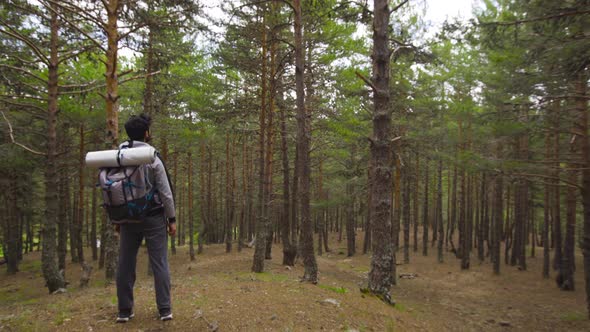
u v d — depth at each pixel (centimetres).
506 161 1094
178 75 1316
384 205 737
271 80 1409
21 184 1747
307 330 417
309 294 589
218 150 3016
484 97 1280
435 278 1861
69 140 1653
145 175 340
